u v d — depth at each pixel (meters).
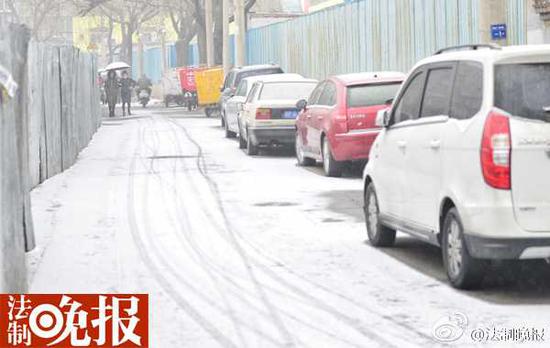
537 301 11.86
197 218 19.00
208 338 10.48
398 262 14.43
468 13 33.16
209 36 72.19
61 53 28.38
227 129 41.66
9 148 11.53
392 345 10.04
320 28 53.91
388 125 14.84
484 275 12.26
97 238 16.88
